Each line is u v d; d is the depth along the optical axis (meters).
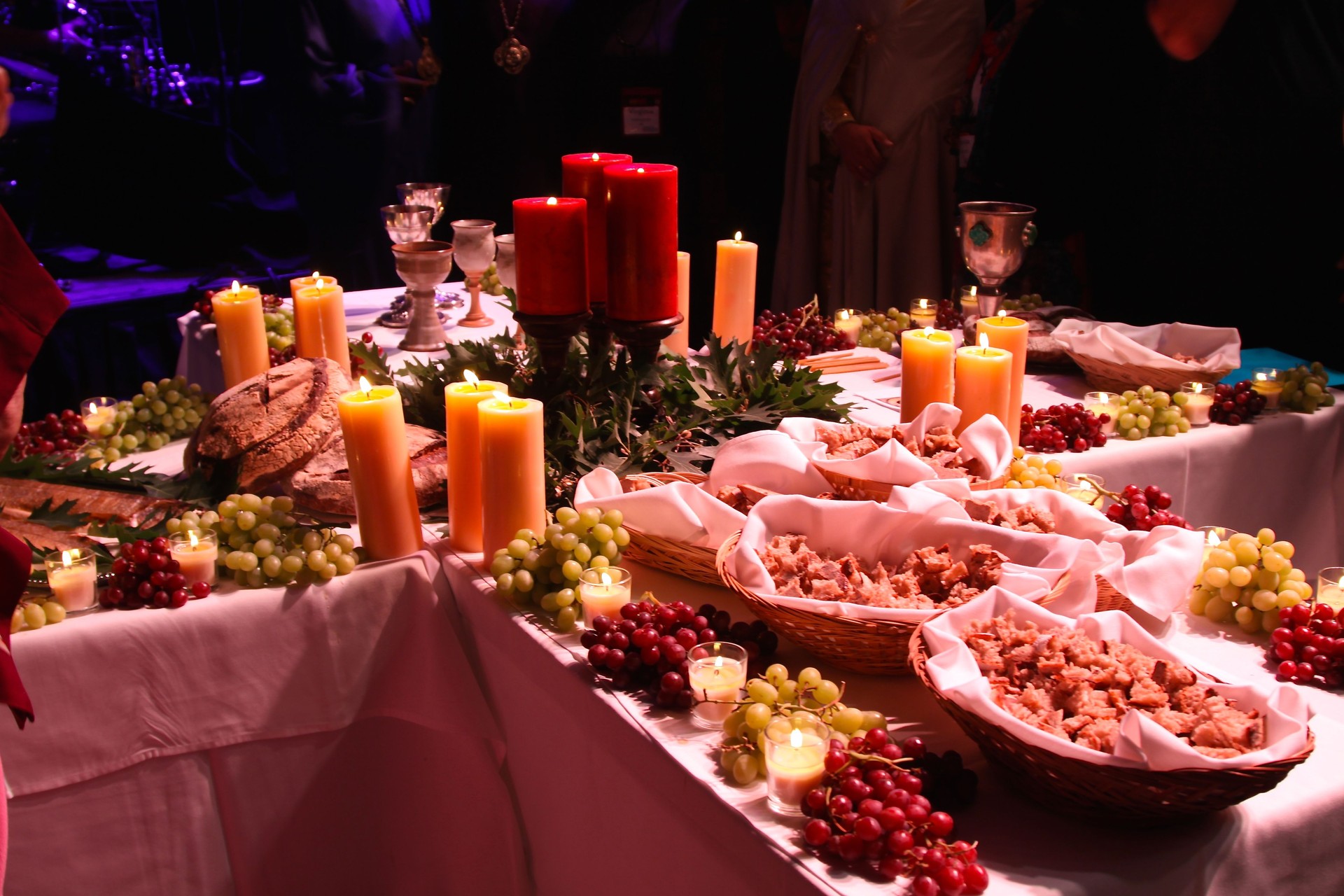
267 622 1.52
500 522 1.54
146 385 2.21
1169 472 2.02
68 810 1.47
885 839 0.93
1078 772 0.94
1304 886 1.04
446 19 4.42
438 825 1.67
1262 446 2.12
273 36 4.16
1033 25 3.07
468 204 4.73
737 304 2.31
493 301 3.34
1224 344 2.22
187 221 4.43
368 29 4.17
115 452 2.03
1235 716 0.98
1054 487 1.61
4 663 1.11
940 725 1.18
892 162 3.96
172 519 1.60
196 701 1.50
